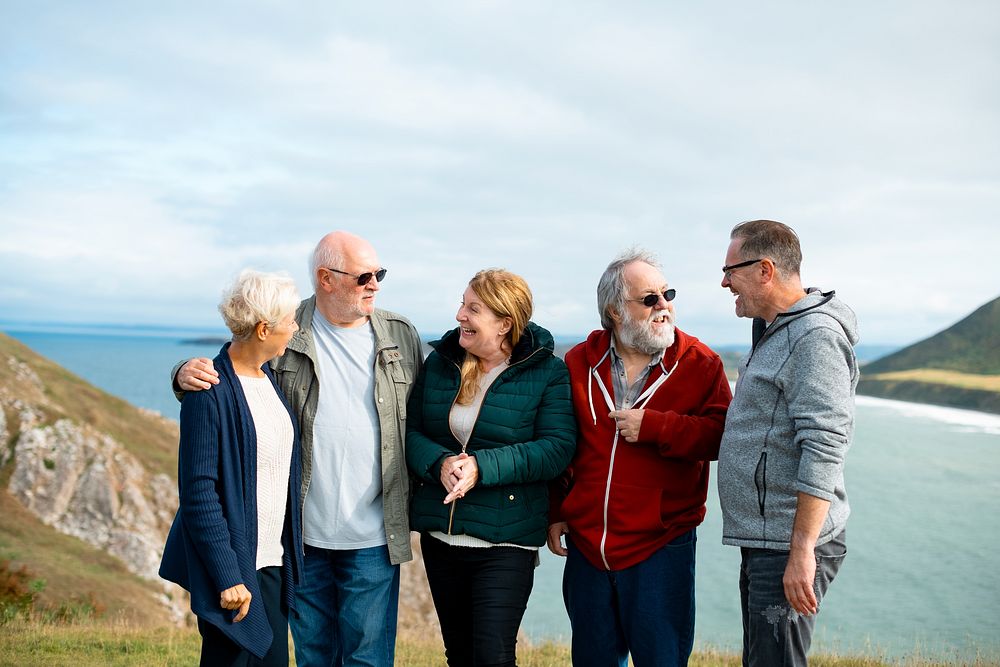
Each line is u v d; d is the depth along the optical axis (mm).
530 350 4297
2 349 47719
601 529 4113
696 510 4195
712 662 8094
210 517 3486
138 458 43781
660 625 4023
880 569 52938
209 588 3500
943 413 162625
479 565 4199
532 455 4059
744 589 3727
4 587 12562
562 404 4258
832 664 8586
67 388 47188
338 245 4352
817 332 3410
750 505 3576
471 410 4348
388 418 4410
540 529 4238
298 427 4039
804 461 3326
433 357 4559
